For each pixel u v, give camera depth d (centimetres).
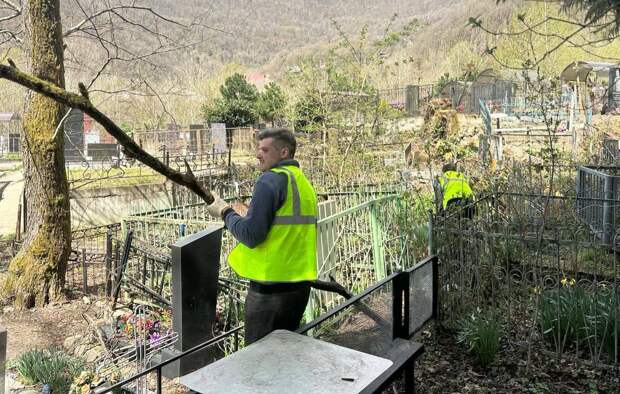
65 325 672
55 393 490
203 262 489
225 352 503
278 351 222
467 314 516
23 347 608
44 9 725
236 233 308
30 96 739
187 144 2261
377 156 1405
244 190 1331
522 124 1739
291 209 315
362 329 301
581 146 1507
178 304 473
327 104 1482
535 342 488
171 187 1452
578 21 376
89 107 224
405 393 292
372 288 305
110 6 1061
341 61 1556
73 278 824
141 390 428
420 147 1431
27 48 737
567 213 742
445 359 484
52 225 750
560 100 1088
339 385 194
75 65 1171
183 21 1124
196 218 836
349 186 1124
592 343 471
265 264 314
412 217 783
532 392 421
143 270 696
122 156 1809
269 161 330
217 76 4028
